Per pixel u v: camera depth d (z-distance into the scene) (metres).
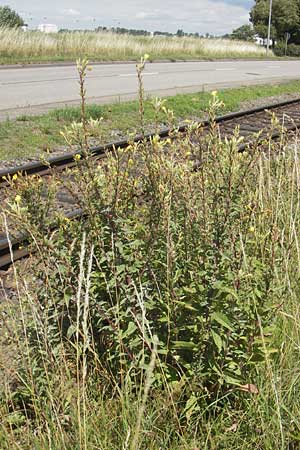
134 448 2.28
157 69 28.47
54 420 2.66
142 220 3.25
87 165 3.17
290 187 4.66
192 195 3.08
